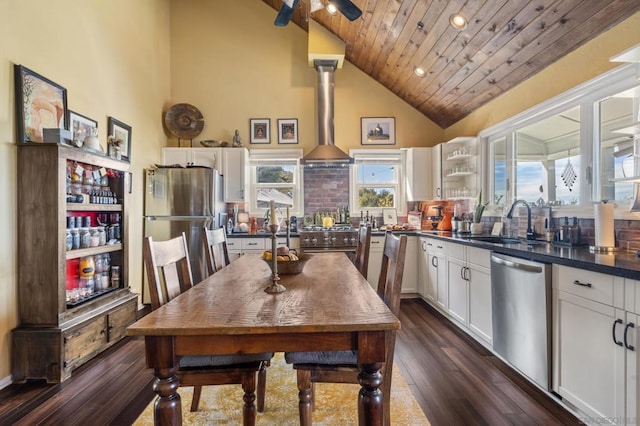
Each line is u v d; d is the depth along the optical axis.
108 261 3.03
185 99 4.80
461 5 2.77
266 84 4.88
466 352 2.64
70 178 2.61
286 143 4.88
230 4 4.86
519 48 2.84
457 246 3.20
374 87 4.95
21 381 2.21
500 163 3.82
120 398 2.04
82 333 2.42
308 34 4.74
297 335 1.15
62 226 2.31
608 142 2.40
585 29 2.36
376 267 4.35
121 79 3.58
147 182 4.01
